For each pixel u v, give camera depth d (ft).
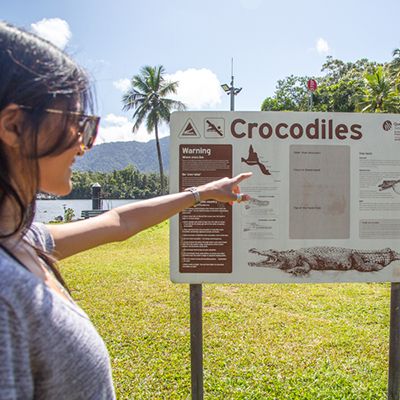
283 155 7.55
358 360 11.90
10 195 2.19
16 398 1.87
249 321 15.47
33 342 1.97
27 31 2.24
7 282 1.88
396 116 7.70
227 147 7.46
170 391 10.18
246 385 10.35
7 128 2.08
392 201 7.72
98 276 23.48
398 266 7.69
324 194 7.63
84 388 2.24
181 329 14.65
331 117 7.62
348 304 17.83
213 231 7.47
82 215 71.26
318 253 7.63
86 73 2.45
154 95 92.89
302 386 10.26
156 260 29.48
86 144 2.64
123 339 13.66
